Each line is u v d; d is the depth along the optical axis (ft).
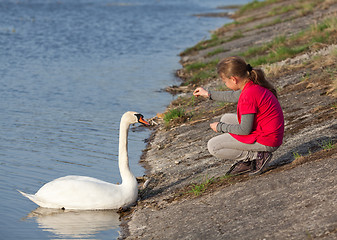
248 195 21.43
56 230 22.59
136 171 31.01
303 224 17.43
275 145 22.26
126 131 25.62
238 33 89.86
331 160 21.97
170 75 64.85
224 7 195.93
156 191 26.78
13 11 155.43
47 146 35.29
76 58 78.69
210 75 58.49
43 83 59.31
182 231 20.22
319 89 36.47
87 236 21.99
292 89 39.34
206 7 194.80
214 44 84.23
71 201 24.81
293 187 20.59
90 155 33.55
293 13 97.09
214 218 20.39
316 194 19.25
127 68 69.97
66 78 62.59
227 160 28.50
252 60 57.21
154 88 56.90
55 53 83.30
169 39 101.60
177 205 23.39
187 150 32.81
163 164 31.35
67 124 41.52
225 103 41.75
